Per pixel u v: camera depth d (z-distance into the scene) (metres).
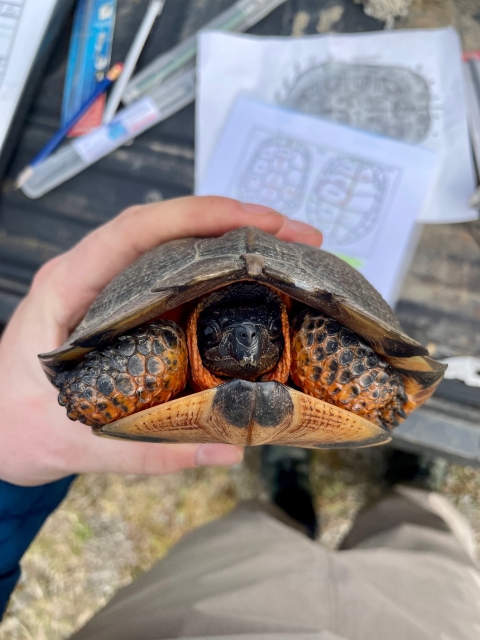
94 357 0.30
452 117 0.54
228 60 0.56
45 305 0.42
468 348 0.49
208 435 0.30
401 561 0.46
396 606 0.39
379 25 0.56
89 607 0.67
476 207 0.52
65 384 0.31
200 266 0.29
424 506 0.58
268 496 0.68
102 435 0.31
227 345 0.32
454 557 0.49
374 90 0.55
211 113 0.56
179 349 0.32
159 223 0.40
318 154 0.55
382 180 0.54
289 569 0.43
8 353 0.43
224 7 0.56
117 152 0.55
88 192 0.54
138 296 0.29
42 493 0.47
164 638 0.36
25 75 0.54
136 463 0.42
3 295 0.52
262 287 0.34
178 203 0.40
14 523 0.44
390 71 0.55
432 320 0.50
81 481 0.70
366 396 0.32
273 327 0.33
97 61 0.56
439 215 0.53
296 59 0.56
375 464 0.69
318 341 0.32
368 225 0.54
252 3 0.56
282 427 0.28
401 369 0.33
